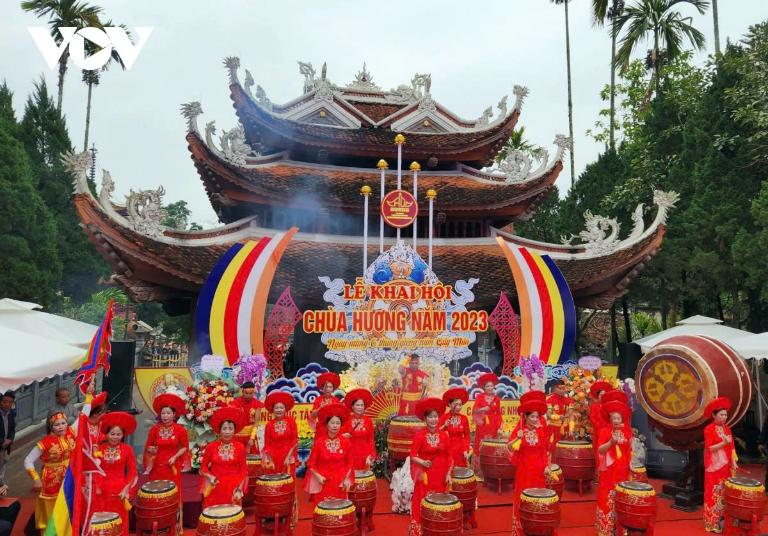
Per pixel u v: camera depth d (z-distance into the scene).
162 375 13.10
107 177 16.06
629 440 9.75
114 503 8.05
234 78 19.45
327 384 11.30
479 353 26.67
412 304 13.89
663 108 24.80
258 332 13.45
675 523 10.61
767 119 17.78
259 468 10.52
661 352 11.27
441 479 9.26
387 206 14.70
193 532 9.95
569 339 14.61
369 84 26.20
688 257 20.12
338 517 8.30
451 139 22.08
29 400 18.34
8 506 9.20
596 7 36.31
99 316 32.59
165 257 15.73
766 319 19.27
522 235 33.41
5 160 24.30
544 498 8.89
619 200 24.55
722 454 10.18
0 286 23.31
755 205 16.66
